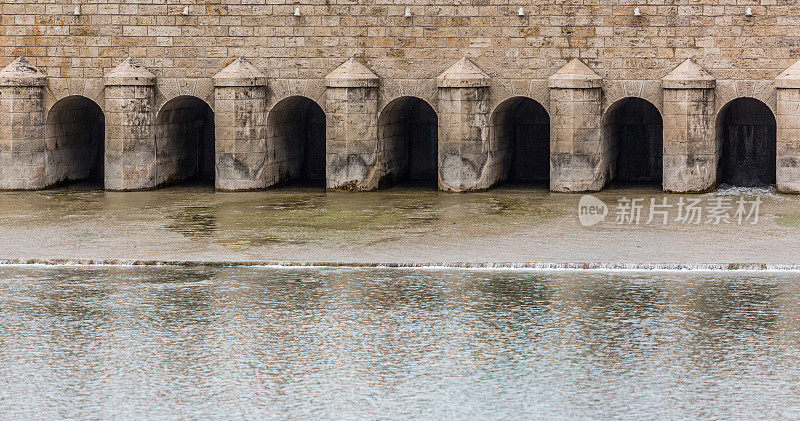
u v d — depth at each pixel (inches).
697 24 1964.8
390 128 2130.9
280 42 2063.2
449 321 1130.7
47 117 2107.5
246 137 2058.3
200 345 1054.4
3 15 2096.5
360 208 1840.6
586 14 1993.1
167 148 2144.4
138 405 900.6
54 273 1357.0
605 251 1440.7
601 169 2031.3
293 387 939.3
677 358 1008.9
